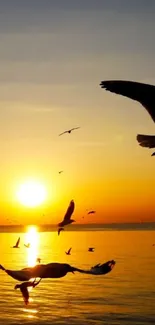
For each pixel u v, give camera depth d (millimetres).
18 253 112438
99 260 88562
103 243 158000
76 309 42281
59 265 6316
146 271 69812
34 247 141750
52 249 127812
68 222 7371
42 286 57156
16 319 38469
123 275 66062
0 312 41531
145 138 4461
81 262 84875
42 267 6293
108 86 4297
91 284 58156
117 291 52281
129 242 161000
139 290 52469
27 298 7117
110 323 37125
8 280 63312
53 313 40875
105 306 43688
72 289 54219
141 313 40375
